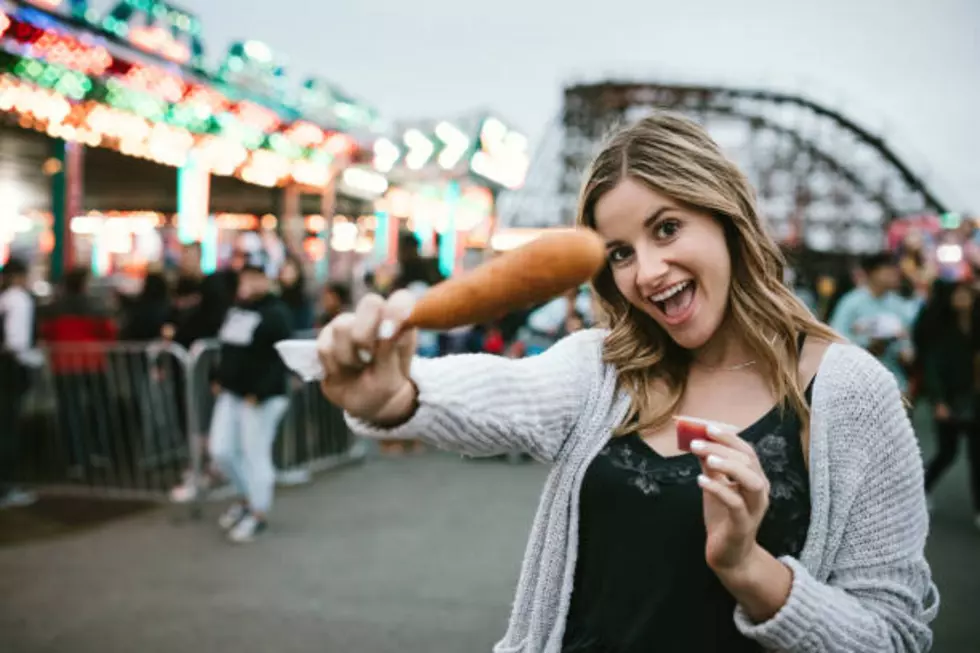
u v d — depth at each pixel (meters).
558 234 0.77
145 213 18.89
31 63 7.76
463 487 6.65
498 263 0.78
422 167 13.88
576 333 1.36
